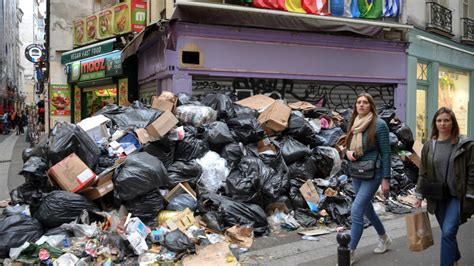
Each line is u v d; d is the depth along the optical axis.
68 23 16.59
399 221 6.61
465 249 5.31
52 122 16.50
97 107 15.41
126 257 4.77
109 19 13.73
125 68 12.57
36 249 4.58
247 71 9.80
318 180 6.91
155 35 9.76
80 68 14.93
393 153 8.52
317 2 10.48
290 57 10.33
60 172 5.36
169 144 6.23
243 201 5.88
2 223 4.80
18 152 16.31
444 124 4.01
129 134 6.44
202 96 9.48
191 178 6.15
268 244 5.43
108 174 5.46
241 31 9.64
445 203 4.08
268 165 6.47
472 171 3.84
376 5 11.55
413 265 4.73
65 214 5.05
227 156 6.50
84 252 4.60
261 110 7.85
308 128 7.41
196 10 8.96
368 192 4.64
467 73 16.80
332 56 10.92
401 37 12.16
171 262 4.57
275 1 9.86
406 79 12.31
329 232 5.92
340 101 11.30
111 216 5.26
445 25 14.53
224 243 4.95
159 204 5.47
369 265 4.75
